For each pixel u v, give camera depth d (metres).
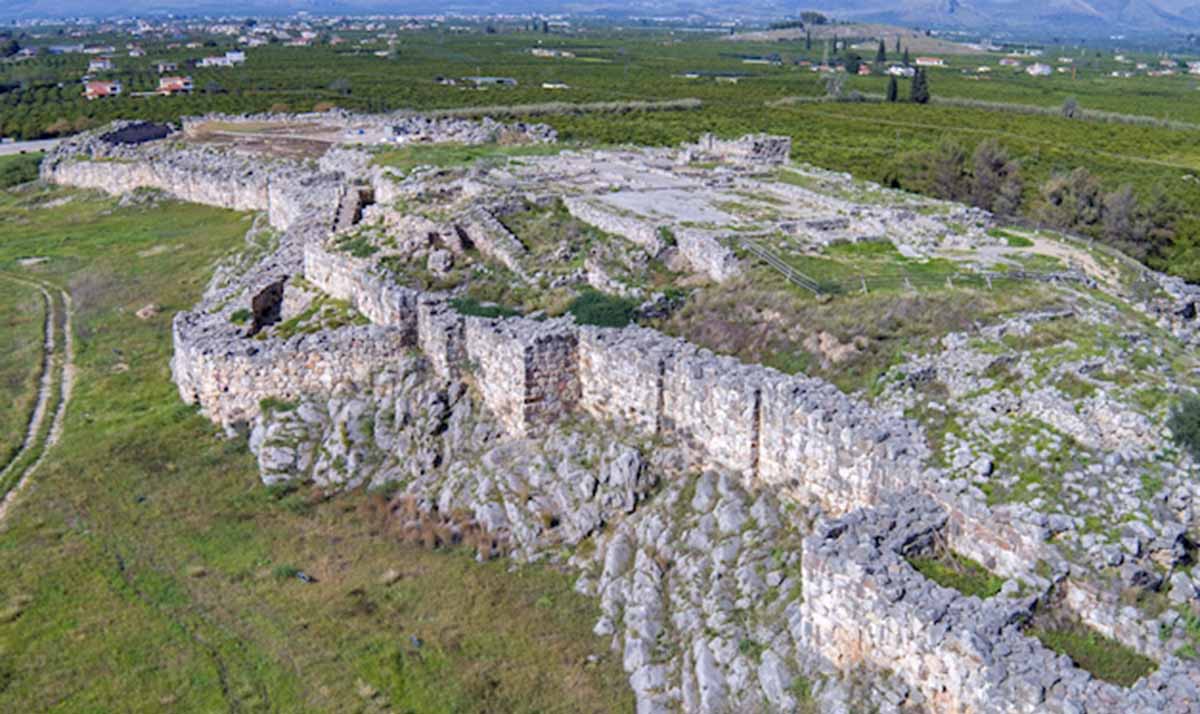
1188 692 18.92
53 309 60.09
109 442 40.09
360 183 63.19
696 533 29.39
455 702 26.19
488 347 36.56
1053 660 19.81
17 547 33.12
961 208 52.41
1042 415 27.30
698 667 25.70
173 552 33.06
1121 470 24.42
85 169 92.81
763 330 35.69
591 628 28.78
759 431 29.50
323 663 27.56
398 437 37.34
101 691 26.48
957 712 20.48
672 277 42.88
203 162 84.12
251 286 48.62
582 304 39.75
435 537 32.97
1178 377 29.17
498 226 47.50
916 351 32.03
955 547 24.39
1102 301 37.53
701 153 68.12
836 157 97.69
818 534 24.02
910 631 21.50
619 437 33.47
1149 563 22.48
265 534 34.09
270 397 40.00
